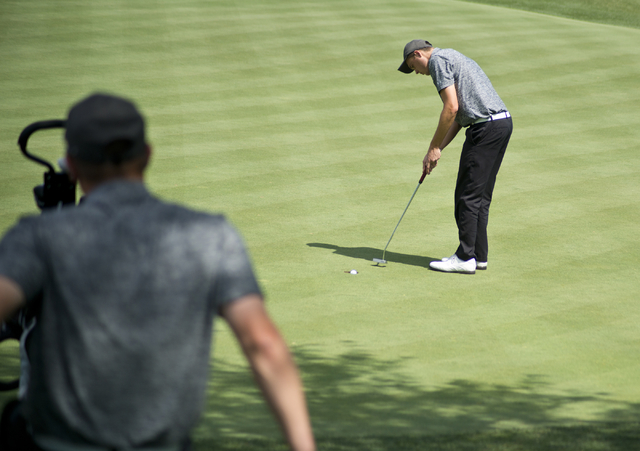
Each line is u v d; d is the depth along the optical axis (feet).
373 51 218.38
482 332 66.74
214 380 55.62
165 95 177.17
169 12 250.98
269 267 84.74
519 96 184.03
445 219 106.63
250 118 162.40
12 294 18.65
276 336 19.11
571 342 64.54
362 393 53.31
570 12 304.09
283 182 122.62
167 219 19.62
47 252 19.21
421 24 247.50
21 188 116.67
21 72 190.29
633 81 198.39
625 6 315.78
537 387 55.01
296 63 206.08
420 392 53.72
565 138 153.89
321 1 272.72
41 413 19.81
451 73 80.84
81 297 19.06
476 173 82.07
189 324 19.27
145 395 19.21
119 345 19.01
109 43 216.95
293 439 18.72
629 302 75.25
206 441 43.60
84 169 20.42
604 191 120.98
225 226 19.86
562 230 101.14
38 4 252.42
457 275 83.61
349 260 88.12
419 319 69.82
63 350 19.20
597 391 54.39
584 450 42.16
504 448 42.39
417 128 159.12
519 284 80.64
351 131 155.43
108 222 19.48
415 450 42.04
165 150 139.33
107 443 19.27
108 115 19.98
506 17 263.49
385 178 126.52
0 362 57.52
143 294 19.10
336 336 65.16
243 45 220.02
